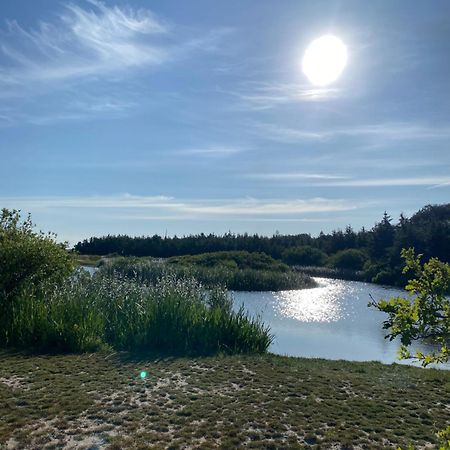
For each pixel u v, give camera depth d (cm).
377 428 643
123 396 743
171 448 562
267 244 6006
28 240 1374
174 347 1117
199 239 6225
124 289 1335
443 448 303
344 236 6125
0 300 1230
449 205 5956
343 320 1933
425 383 885
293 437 605
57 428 614
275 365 985
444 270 313
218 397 750
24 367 905
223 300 1364
